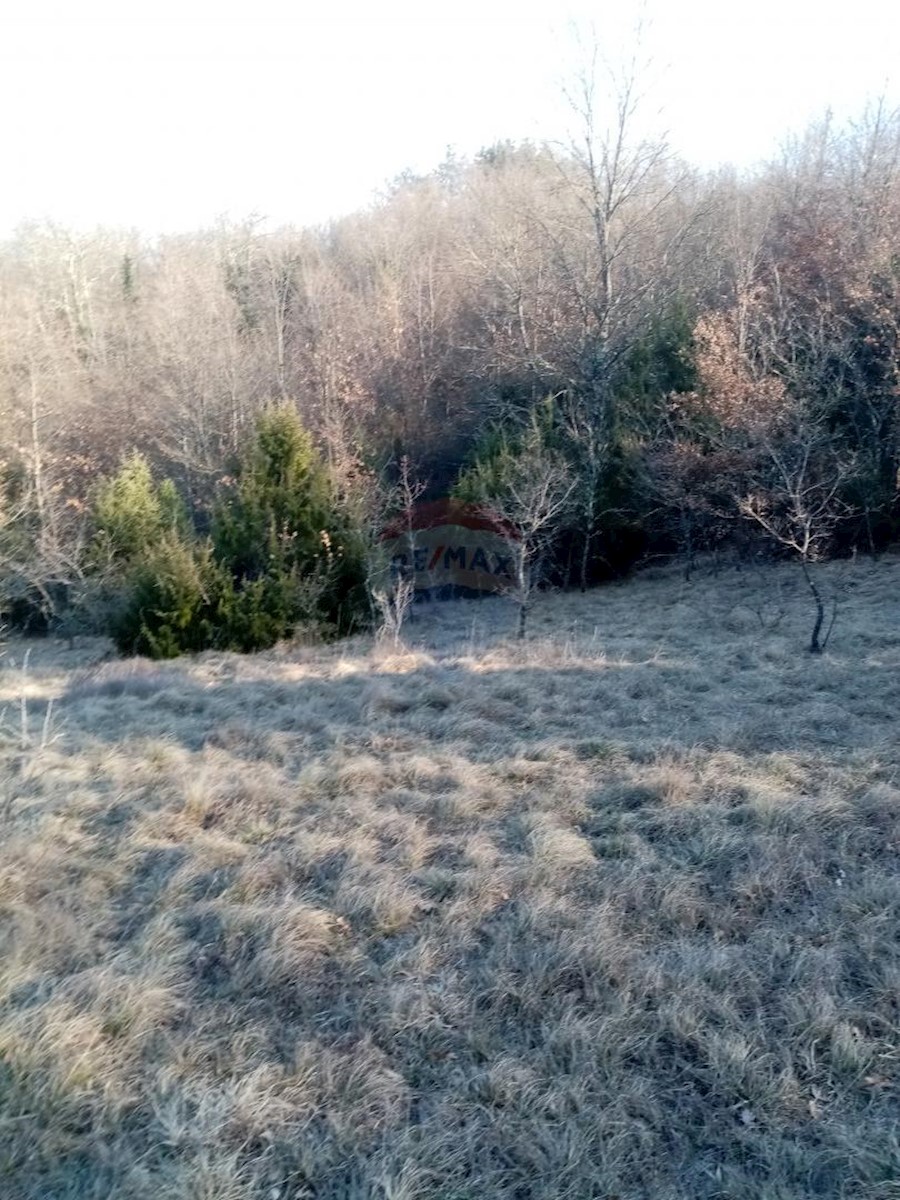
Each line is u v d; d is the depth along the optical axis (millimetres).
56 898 5102
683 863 5297
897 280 15328
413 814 6180
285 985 4312
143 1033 3943
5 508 17906
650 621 13078
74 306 29562
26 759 7527
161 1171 3242
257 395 22891
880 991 4117
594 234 21734
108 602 16297
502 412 20266
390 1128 3508
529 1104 3596
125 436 23094
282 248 29672
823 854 5312
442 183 38438
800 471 11664
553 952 4434
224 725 8367
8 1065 3641
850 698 8250
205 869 5438
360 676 10227
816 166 23844
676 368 18828
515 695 8914
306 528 14859
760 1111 3578
